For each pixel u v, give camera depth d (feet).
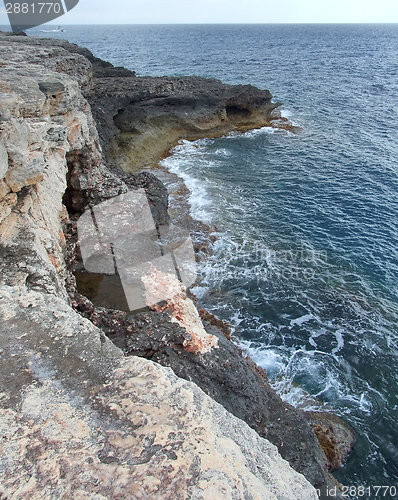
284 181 90.79
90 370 15.01
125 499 10.76
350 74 251.19
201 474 11.61
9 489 10.82
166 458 11.87
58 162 39.50
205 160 102.73
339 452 34.22
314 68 279.90
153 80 126.41
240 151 110.22
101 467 11.54
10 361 15.25
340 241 66.64
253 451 15.62
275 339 46.11
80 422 12.93
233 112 127.85
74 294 33.63
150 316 33.19
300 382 41.22
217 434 13.67
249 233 67.82
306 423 32.71
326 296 53.16
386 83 216.95
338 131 128.16
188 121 115.75
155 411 13.43
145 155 101.45
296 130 128.06
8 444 12.05
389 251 64.03
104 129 94.27
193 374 30.76
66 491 10.85
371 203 80.33
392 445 35.68
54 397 13.79
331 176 93.66
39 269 25.08
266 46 490.90
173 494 10.94
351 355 44.42
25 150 26.68
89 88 100.68
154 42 553.64
